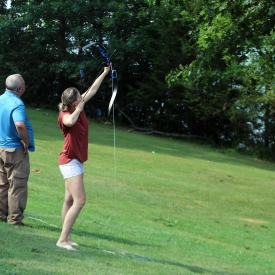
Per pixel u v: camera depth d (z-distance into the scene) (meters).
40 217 10.70
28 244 7.38
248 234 14.27
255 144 32.94
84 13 35.41
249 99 31.56
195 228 13.86
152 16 33.47
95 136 29.09
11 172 8.83
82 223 11.27
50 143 23.42
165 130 36.22
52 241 8.02
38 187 14.24
